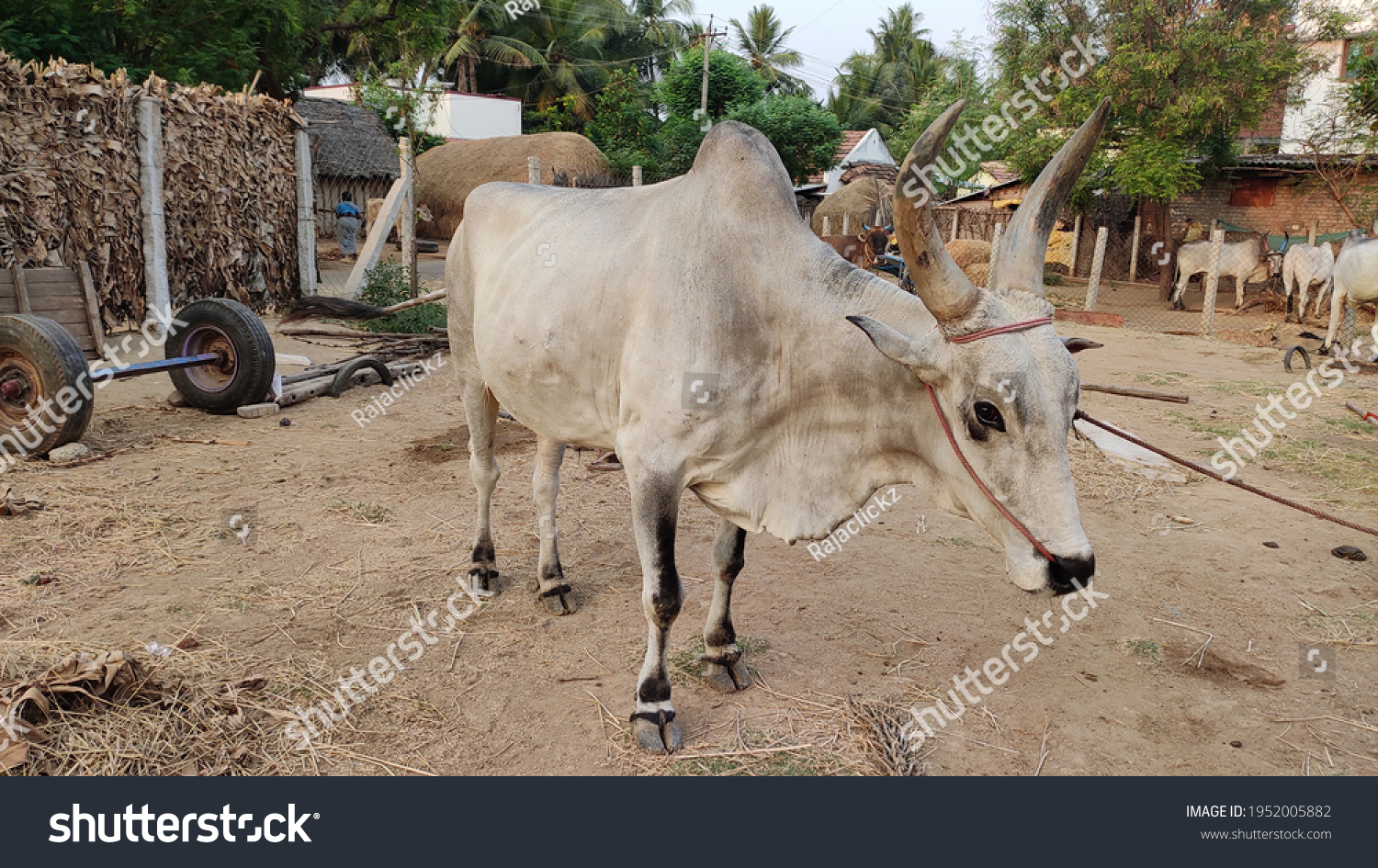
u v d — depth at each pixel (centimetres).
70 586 423
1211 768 324
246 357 712
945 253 266
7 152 930
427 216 2127
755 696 357
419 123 1374
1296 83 1741
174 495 546
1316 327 1538
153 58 1579
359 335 1084
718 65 2716
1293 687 378
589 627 410
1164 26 1717
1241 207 2169
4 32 1330
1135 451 724
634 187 375
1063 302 1880
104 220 1021
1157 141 1745
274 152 1259
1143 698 367
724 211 313
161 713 325
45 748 303
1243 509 598
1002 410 262
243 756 310
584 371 341
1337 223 2053
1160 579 485
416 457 650
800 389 311
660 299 311
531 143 2589
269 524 511
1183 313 1739
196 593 423
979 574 487
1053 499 262
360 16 2016
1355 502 614
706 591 455
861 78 4288
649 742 320
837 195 2255
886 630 418
